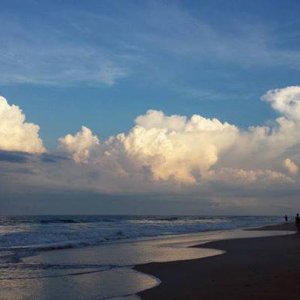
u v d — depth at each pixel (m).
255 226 72.88
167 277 15.67
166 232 50.72
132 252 25.58
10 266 18.89
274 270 15.63
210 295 11.76
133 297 12.22
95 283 14.69
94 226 59.47
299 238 35.72
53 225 61.47
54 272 17.23
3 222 74.38
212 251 26.06
